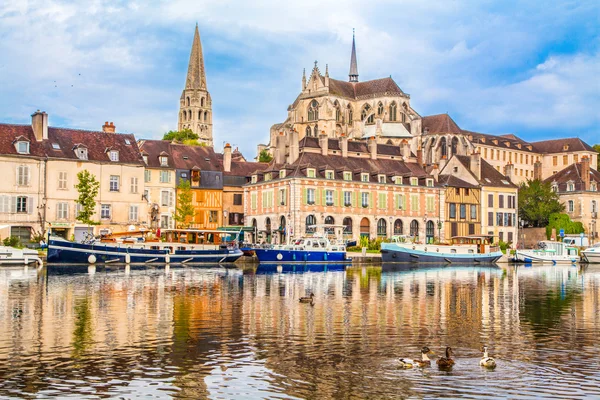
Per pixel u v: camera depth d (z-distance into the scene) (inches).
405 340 1012.5
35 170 2906.0
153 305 1353.3
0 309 1280.8
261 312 1272.1
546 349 959.0
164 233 2859.3
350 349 945.5
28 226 2891.2
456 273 2465.6
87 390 750.5
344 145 3740.2
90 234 2768.2
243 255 2847.0
